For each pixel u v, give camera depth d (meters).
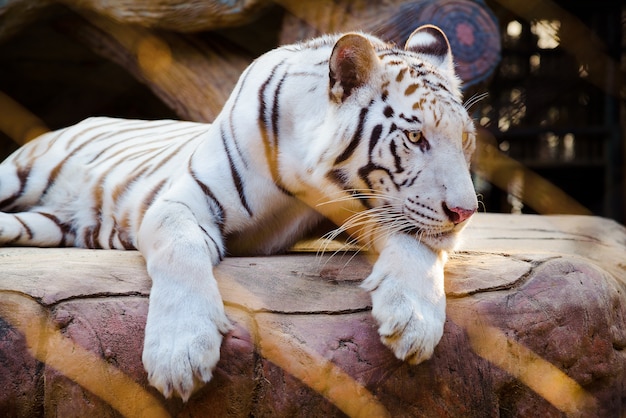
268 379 2.83
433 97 3.13
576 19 8.88
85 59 7.46
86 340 2.79
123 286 2.97
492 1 7.27
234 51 6.33
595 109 9.98
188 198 3.30
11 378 2.76
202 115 6.22
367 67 3.16
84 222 4.11
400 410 2.92
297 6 5.80
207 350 2.59
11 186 4.35
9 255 3.45
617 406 3.42
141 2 6.06
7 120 7.79
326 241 3.70
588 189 10.39
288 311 2.96
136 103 8.02
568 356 3.24
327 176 3.22
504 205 9.66
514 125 10.02
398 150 3.08
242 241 3.54
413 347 2.75
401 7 5.73
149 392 2.75
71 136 4.50
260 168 3.39
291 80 3.40
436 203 3.03
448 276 3.23
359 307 3.00
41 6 6.50
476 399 3.04
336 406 2.86
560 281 3.35
